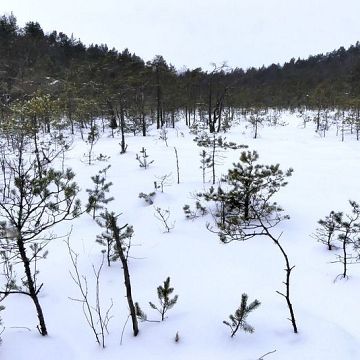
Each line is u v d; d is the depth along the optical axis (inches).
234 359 173.5
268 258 300.2
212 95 1852.9
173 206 447.8
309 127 1515.7
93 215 410.3
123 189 537.3
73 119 1289.4
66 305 234.8
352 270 273.9
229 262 294.2
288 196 470.6
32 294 191.9
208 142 636.7
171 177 602.2
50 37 2664.9
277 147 1002.1
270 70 4037.9
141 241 350.3
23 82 1248.2
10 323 213.6
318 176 605.3
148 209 442.9
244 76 3410.4
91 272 283.1
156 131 1315.2
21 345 187.8
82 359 180.5
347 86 2207.2
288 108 2321.6
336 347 181.5
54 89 1328.7
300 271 276.1
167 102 1536.7
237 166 369.1
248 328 192.9
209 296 238.4
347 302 231.0
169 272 279.1
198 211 416.5
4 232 182.4
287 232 354.3
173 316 214.1
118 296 244.2
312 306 227.0
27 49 1780.3
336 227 303.3
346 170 666.2
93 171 674.2
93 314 222.8
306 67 4045.3
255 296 237.9
